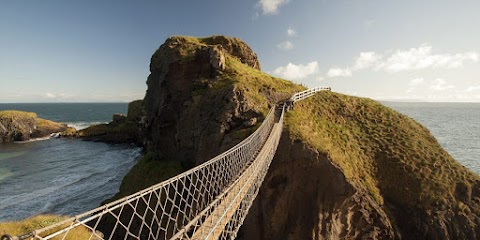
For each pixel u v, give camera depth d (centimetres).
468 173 3089
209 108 3303
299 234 2580
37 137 8962
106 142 8350
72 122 14212
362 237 2694
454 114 19000
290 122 3070
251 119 3050
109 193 4181
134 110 9169
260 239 2606
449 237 2598
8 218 3381
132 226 2680
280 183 2698
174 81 3969
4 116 8406
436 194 2819
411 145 3425
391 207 2852
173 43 4472
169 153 3812
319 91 4428
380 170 3150
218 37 5081
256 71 4450
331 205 2609
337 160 2767
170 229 2433
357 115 3994
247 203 1491
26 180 4778
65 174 5131
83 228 1171
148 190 847
